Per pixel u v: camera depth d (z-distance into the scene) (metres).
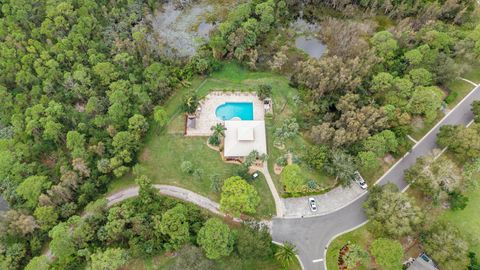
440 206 85.38
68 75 104.50
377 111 93.19
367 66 105.19
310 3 139.88
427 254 76.31
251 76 115.06
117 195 89.31
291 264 78.19
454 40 113.44
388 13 134.88
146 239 78.44
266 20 122.62
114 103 97.44
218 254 71.94
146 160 95.38
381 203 78.75
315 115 101.19
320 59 112.38
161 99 106.62
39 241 79.62
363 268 77.50
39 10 125.81
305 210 86.06
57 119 97.75
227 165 93.69
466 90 108.31
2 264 74.38
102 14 129.25
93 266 70.88
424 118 97.44
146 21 133.75
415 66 108.06
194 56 116.31
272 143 97.38
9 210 84.50
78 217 79.25
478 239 78.31
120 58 109.50
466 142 86.81
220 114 104.12
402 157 94.31
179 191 89.69
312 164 89.81
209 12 138.62
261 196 88.12
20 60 110.69
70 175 83.88
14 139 93.69
